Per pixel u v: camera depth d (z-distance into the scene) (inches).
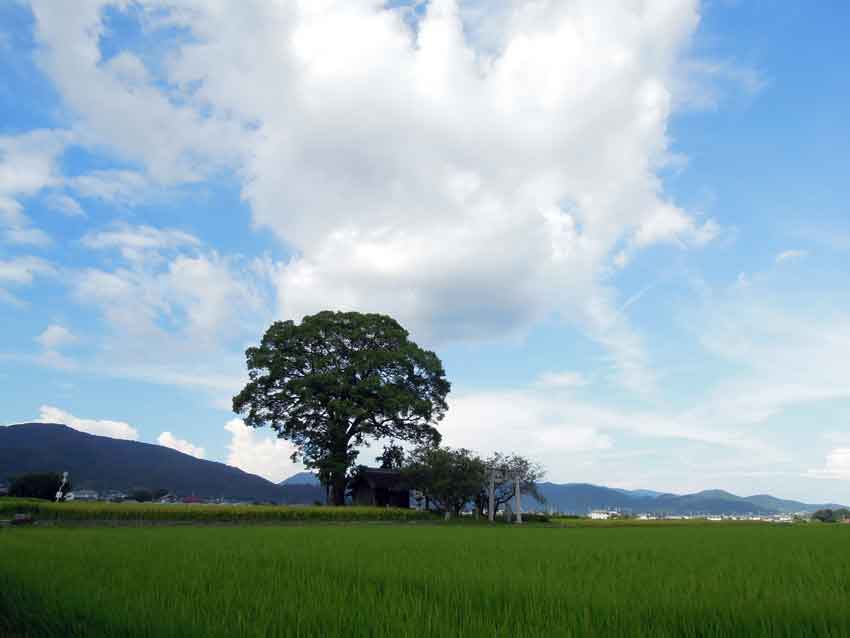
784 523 1872.5
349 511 1825.8
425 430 2359.7
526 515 2178.9
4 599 290.0
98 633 237.1
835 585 323.0
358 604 280.4
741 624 238.2
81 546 576.1
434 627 236.8
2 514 1380.4
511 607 269.7
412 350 2385.6
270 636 229.3
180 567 407.2
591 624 242.1
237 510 1644.9
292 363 2281.0
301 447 2288.4
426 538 767.1
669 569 406.3
